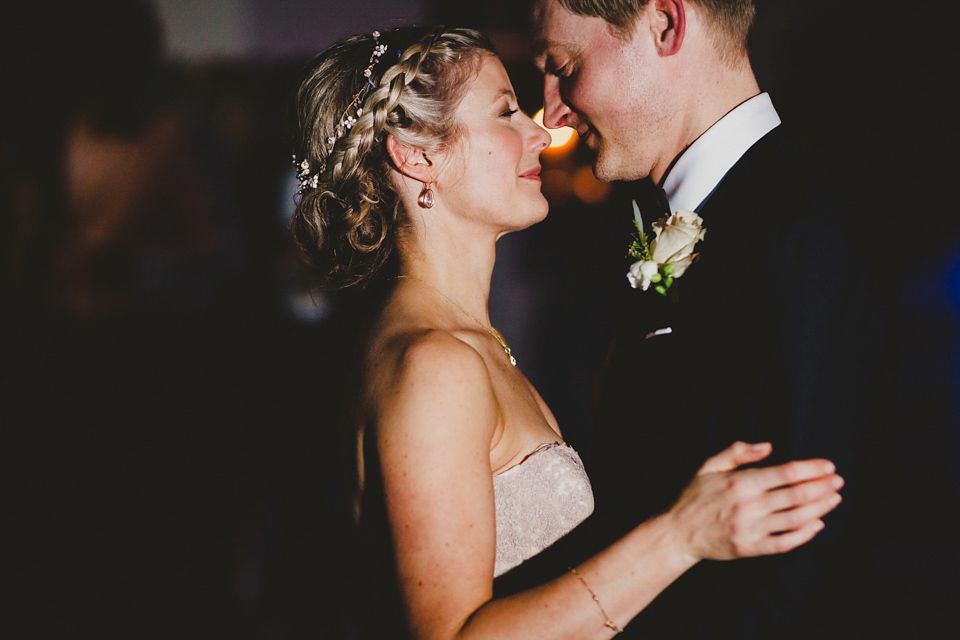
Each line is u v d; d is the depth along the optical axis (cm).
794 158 160
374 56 168
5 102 290
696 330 159
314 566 261
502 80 171
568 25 174
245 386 291
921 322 463
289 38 342
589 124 183
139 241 303
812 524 118
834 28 444
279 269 306
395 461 131
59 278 292
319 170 172
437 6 376
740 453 128
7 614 273
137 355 288
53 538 278
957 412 456
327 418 167
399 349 141
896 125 447
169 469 286
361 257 170
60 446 282
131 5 310
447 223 170
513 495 153
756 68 454
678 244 159
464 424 132
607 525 167
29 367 285
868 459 145
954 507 410
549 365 456
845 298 138
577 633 123
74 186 298
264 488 282
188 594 277
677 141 175
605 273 449
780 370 137
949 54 432
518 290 453
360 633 163
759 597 137
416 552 128
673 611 149
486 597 129
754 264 146
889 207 458
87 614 278
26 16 292
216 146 319
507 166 167
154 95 313
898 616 326
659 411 164
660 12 166
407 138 162
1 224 286
